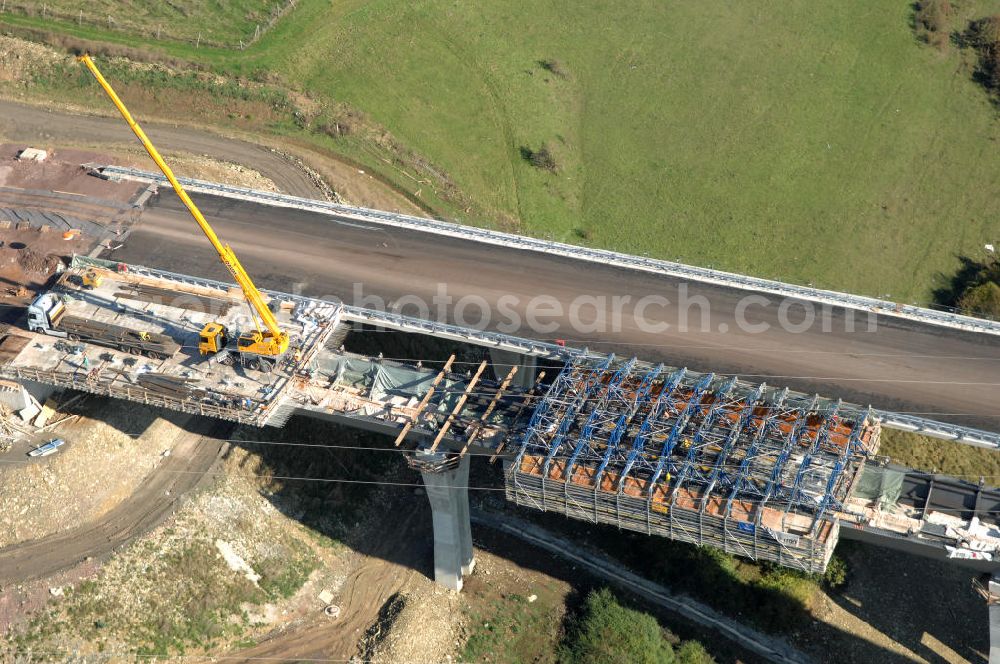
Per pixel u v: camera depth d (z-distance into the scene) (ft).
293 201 273.54
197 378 214.28
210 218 267.39
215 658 209.15
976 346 229.25
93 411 228.02
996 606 187.01
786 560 178.19
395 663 210.79
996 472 237.86
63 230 259.80
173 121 326.65
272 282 245.45
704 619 228.22
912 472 189.57
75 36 343.05
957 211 333.42
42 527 213.25
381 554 236.02
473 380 207.62
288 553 228.84
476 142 344.08
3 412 223.71
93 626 201.67
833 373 221.25
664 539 235.61
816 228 327.26
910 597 230.07
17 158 287.28
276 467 237.45
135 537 214.90
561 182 338.75
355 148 327.88
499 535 243.60
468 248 258.37
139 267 244.63
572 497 188.44
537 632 222.89
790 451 186.09
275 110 334.24
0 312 234.17
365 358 219.41
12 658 194.29
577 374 206.69
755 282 246.47
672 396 200.54
